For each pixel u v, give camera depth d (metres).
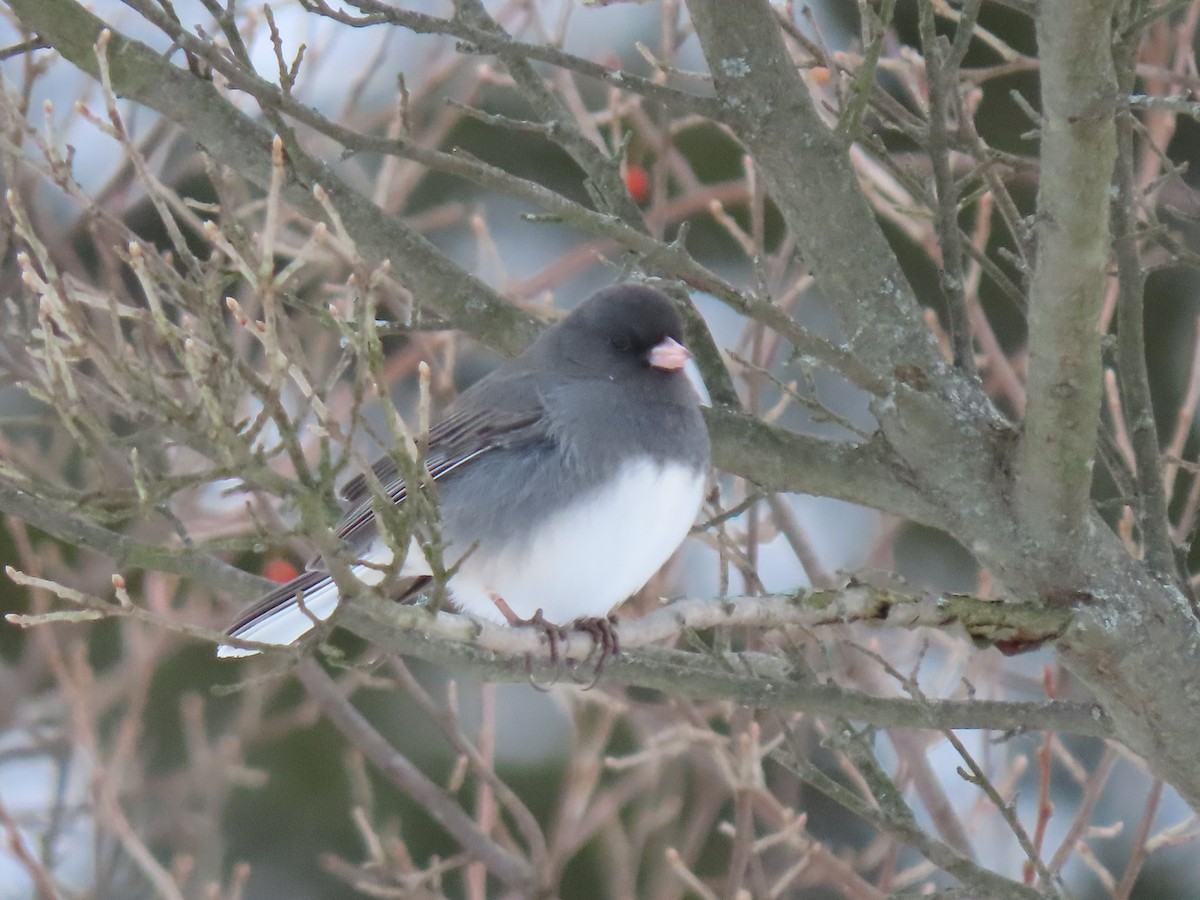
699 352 9.30
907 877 11.10
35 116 13.18
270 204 5.41
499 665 8.07
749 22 8.23
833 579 11.56
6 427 14.37
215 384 5.70
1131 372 8.15
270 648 6.32
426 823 15.61
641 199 12.45
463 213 15.03
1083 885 15.26
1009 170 10.18
